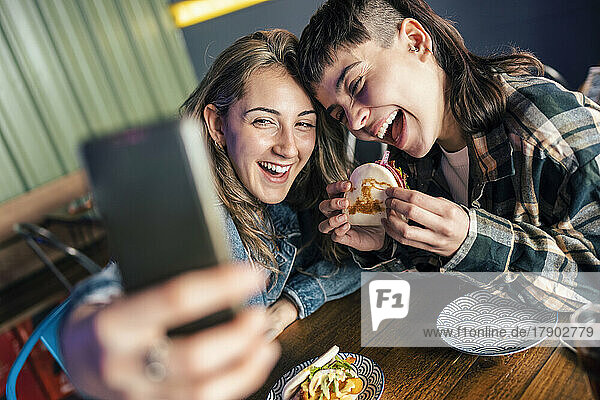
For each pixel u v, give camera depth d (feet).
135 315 1.17
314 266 4.46
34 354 6.26
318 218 4.68
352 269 4.36
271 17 11.69
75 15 14.55
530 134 3.85
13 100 13.61
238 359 1.24
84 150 1.20
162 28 15.83
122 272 1.23
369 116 3.81
